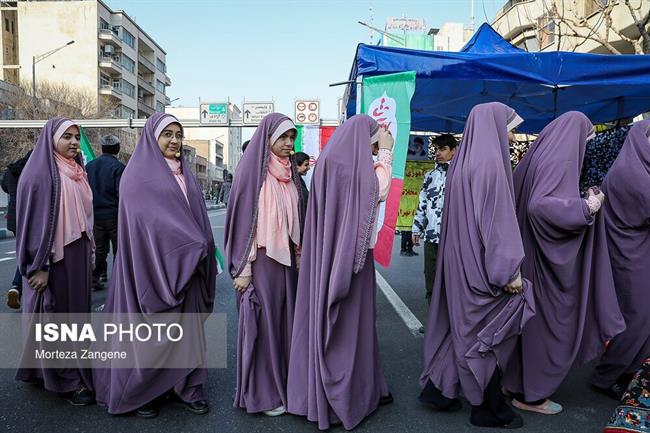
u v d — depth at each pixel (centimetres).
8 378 328
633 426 229
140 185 270
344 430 265
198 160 6706
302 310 274
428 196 477
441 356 279
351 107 588
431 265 480
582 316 275
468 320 258
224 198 1477
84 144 727
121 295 277
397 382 332
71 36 4322
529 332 280
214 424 272
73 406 290
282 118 284
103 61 4428
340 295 250
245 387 282
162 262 266
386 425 271
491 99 604
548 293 278
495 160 249
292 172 300
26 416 277
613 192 306
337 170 258
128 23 4866
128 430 264
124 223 272
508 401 301
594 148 478
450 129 745
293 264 296
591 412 286
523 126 739
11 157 2414
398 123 379
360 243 252
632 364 297
